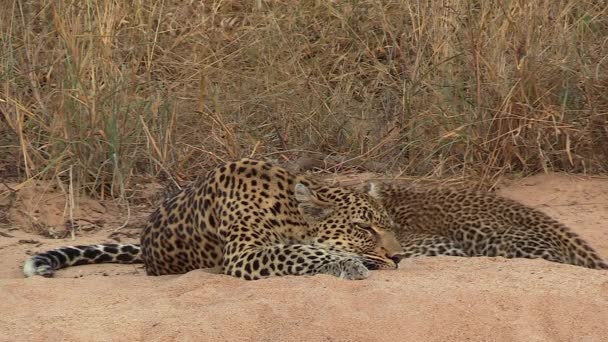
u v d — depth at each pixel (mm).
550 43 13984
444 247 11328
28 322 8578
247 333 8312
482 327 8469
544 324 8578
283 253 9461
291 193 10055
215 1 15852
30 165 12914
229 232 9805
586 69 13844
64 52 13516
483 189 13055
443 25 14211
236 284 9297
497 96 13555
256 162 10133
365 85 15469
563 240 10805
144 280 9906
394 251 9852
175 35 15570
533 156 13539
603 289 9055
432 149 13578
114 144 12945
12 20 13898
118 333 8289
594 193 12992
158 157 13492
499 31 13672
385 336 8312
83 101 13078
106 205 12828
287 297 8703
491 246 11164
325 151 14602
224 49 15445
